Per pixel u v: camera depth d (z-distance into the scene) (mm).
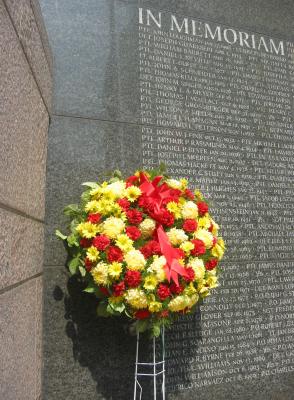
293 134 4133
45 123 2984
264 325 3553
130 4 3684
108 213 2541
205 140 3682
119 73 3482
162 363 3070
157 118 3531
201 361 3244
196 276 2539
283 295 3697
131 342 3023
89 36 3465
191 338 3252
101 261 2439
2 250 1866
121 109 3416
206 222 2762
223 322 3400
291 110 4195
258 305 3570
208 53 3910
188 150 3588
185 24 3871
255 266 3643
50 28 3363
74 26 3439
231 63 4000
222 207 3629
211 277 2756
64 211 2791
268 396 3424
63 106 3242
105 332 2980
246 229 3684
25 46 2344
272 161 3947
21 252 2250
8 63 1973
